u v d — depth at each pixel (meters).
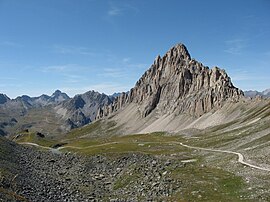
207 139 148.50
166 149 140.50
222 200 59.22
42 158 147.25
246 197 58.31
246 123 161.38
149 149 145.12
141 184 80.19
